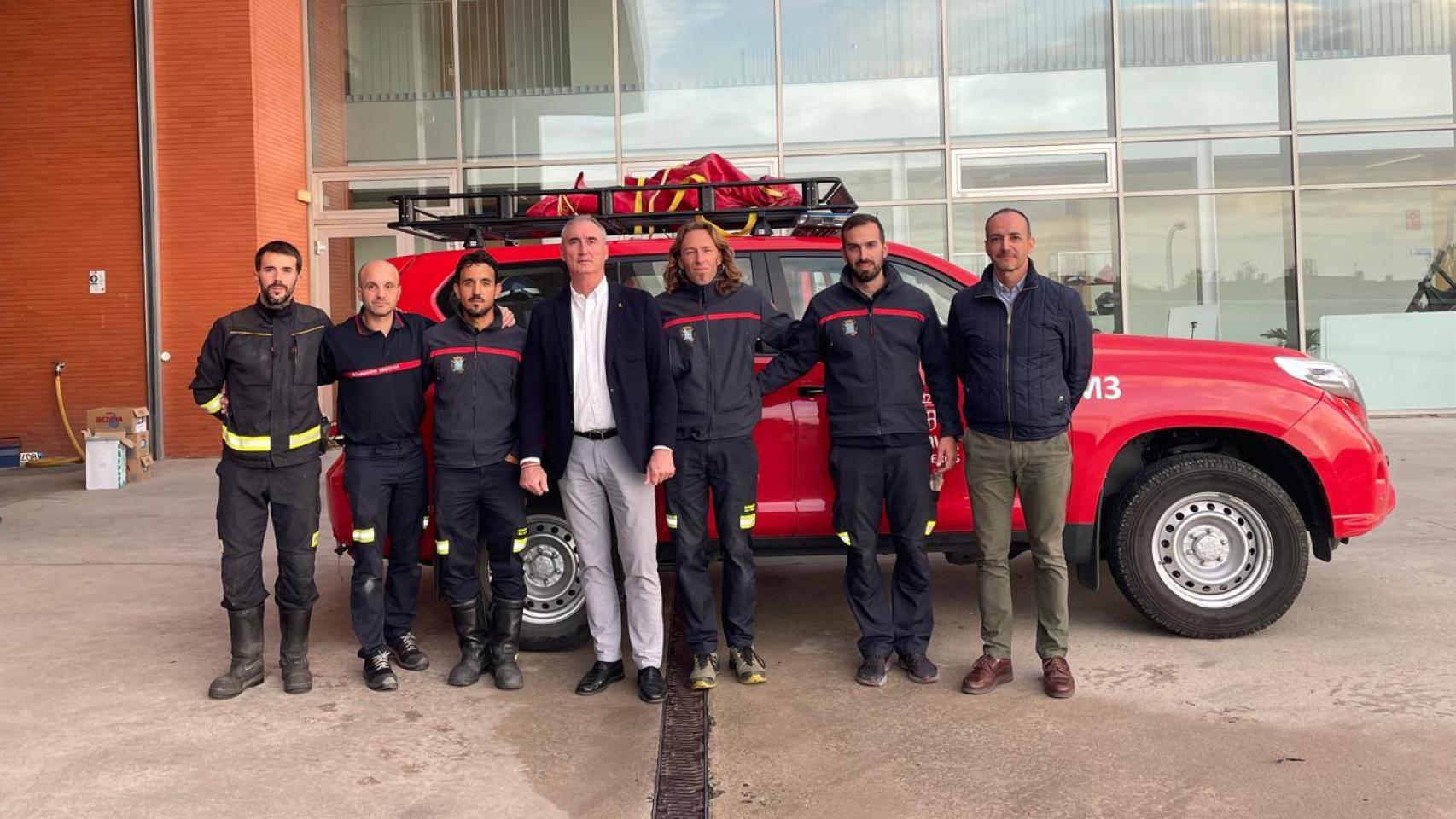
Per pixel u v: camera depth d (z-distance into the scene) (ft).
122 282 35.14
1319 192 37.01
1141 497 13.43
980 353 11.98
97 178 35.04
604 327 11.94
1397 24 36.78
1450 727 10.64
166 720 11.74
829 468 12.65
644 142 38.09
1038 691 12.12
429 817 9.23
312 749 10.84
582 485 12.26
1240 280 37.19
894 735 10.90
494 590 12.87
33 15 34.86
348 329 12.64
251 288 35.04
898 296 12.25
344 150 38.78
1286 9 36.83
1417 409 37.14
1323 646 13.37
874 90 37.55
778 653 13.99
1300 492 14.08
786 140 37.78
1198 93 37.14
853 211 14.12
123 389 35.29
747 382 12.30
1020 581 17.57
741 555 12.49
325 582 18.70
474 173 38.50
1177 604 13.52
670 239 14.65
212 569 19.38
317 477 12.75
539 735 11.21
